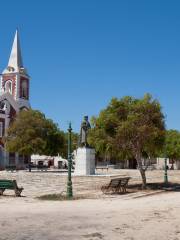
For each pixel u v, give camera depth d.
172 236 13.30
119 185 29.61
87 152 47.06
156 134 31.66
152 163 95.25
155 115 32.53
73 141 68.81
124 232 13.90
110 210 19.36
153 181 42.34
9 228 14.55
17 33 92.12
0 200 24.31
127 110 33.12
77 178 42.81
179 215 17.67
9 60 90.31
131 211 18.95
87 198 25.70
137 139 31.92
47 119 67.75
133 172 60.19
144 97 33.09
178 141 97.75
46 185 36.66
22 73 88.62
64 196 26.38
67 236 13.20
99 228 14.59
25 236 13.17
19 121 66.31
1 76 89.19
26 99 89.00
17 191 26.70
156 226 15.02
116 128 32.50
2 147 79.62
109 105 33.53
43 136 66.56
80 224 15.36
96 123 33.62
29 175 48.19
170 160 106.31
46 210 19.41
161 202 23.05
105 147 33.06
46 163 97.94
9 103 83.56
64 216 17.33
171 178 48.59
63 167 90.56
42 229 14.38
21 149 64.88
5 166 75.38
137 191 30.64
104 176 44.53
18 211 19.00
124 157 34.22
